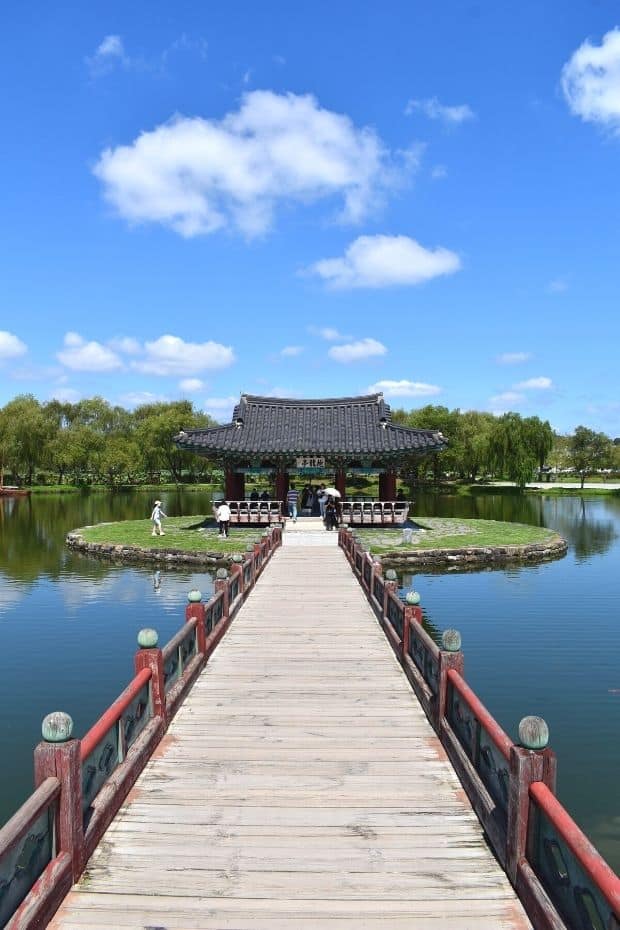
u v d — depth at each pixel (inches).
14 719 366.0
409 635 353.4
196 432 1191.6
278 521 1135.6
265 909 159.5
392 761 243.8
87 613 615.5
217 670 354.9
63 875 161.2
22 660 471.8
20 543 1119.0
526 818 164.4
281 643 411.8
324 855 182.2
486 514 1717.5
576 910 136.2
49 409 2989.7
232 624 462.6
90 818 184.7
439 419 2662.4
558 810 146.9
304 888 167.6
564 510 1850.4
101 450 2689.5
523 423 2386.8
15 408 2549.2
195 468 2950.3
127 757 224.8
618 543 1130.0
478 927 154.1
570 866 139.6
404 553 899.4
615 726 348.2
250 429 1215.6
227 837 190.9
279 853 182.9
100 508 1883.6
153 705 262.5
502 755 185.2
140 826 196.4
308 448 1143.0
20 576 818.2
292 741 261.3
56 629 557.0
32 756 320.5
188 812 205.2
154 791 218.5
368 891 166.9
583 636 528.7
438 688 271.7
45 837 159.8
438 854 183.8
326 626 456.4
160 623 577.3
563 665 452.4
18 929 137.3
